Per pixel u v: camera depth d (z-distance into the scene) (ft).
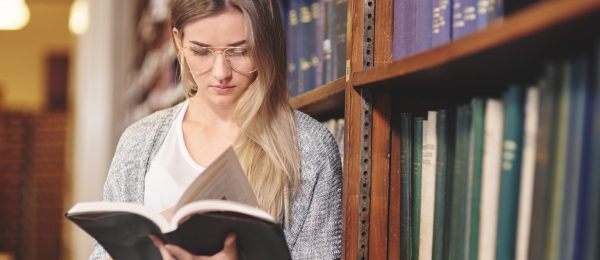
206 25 4.49
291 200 4.85
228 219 3.82
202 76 4.67
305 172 4.85
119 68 19.93
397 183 4.49
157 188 4.94
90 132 20.21
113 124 19.94
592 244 2.38
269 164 4.76
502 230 3.01
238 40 4.53
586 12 2.17
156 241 4.18
